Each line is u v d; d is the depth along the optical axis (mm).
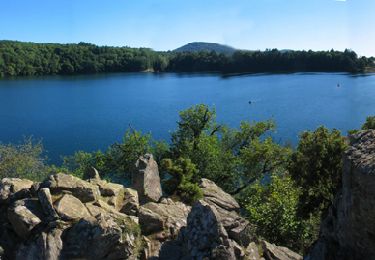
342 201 20891
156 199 31109
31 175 53531
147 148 56812
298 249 34844
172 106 169250
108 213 22875
